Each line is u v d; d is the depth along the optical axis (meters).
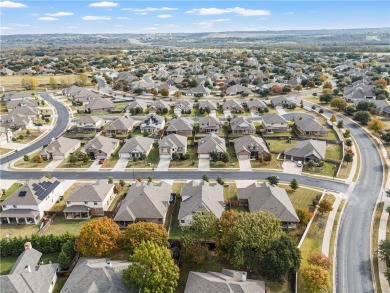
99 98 196.00
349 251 73.00
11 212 83.75
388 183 102.19
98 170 112.62
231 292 54.53
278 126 147.75
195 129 152.25
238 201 90.19
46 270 63.12
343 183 102.44
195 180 104.31
